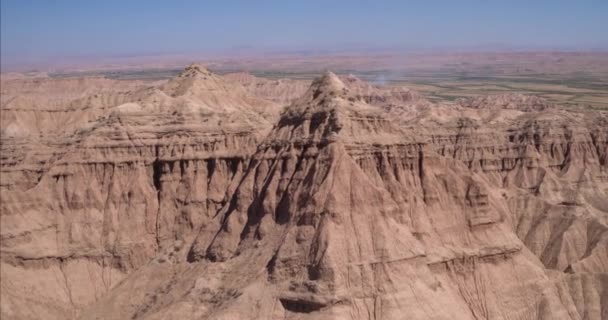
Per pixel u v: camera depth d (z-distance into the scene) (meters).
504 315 111.50
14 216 123.62
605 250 132.62
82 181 132.12
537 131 173.75
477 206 119.75
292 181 110.25
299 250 100.62
